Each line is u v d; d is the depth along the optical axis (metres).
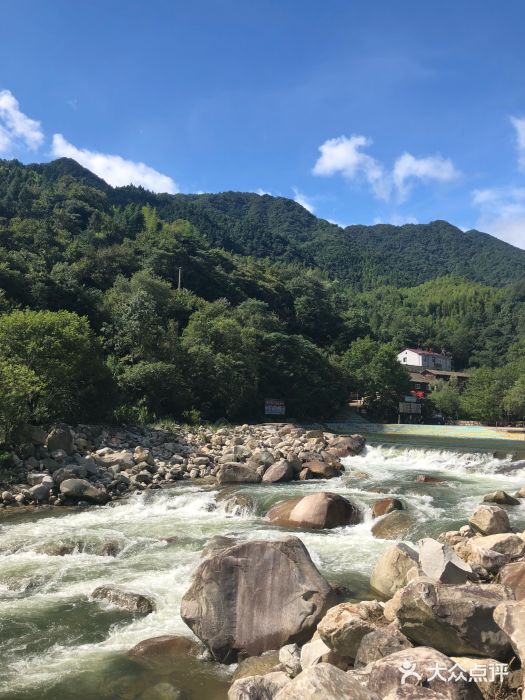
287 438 36.34
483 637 6.23
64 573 12.27
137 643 8.93
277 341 74.50
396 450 33.38
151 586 11.36
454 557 8.76
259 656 8.12
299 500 17.42
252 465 26.12
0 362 24.38
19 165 188.88
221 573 8.73
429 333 151.25
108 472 23.67
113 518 17.86
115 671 8.09
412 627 6.59
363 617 7.65
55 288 59.88
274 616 8.41
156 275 87.50
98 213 118.00
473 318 157.12
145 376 45.47
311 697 4.86
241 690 6.45
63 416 31.22
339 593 10.40
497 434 59.09
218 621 8.48
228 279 103.62
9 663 8.39
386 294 193.00
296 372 73.75
